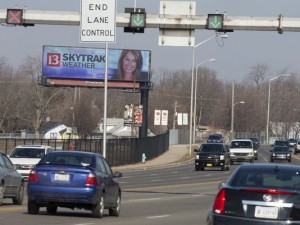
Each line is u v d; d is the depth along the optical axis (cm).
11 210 4603
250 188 2638
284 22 6469
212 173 11562
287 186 2688
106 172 4556
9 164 5153
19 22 6575
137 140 14875
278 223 2572
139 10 6538
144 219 4450
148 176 10631
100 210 4331
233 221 2608
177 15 6506
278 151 15575
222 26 6481
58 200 4238
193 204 5831
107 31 6469
